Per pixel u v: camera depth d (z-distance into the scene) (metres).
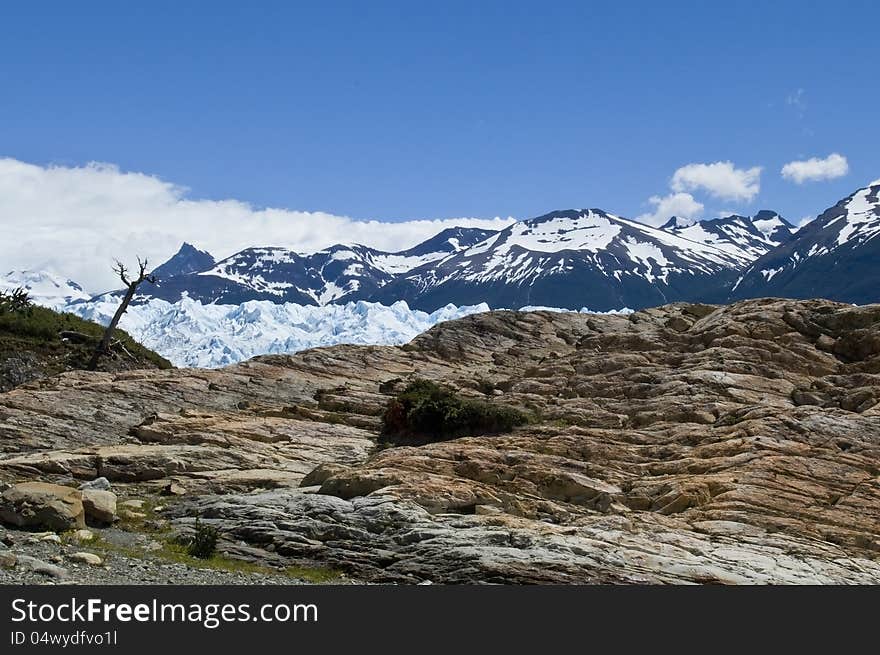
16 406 42.81
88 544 24.50
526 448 36.97
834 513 30.86
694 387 44.41
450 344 64.00
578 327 68.38
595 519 28.80
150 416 43.44
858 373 46.19
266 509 27.92
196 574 22.69
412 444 42.31
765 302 55.59
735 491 31.81
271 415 46.38
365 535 26.30
